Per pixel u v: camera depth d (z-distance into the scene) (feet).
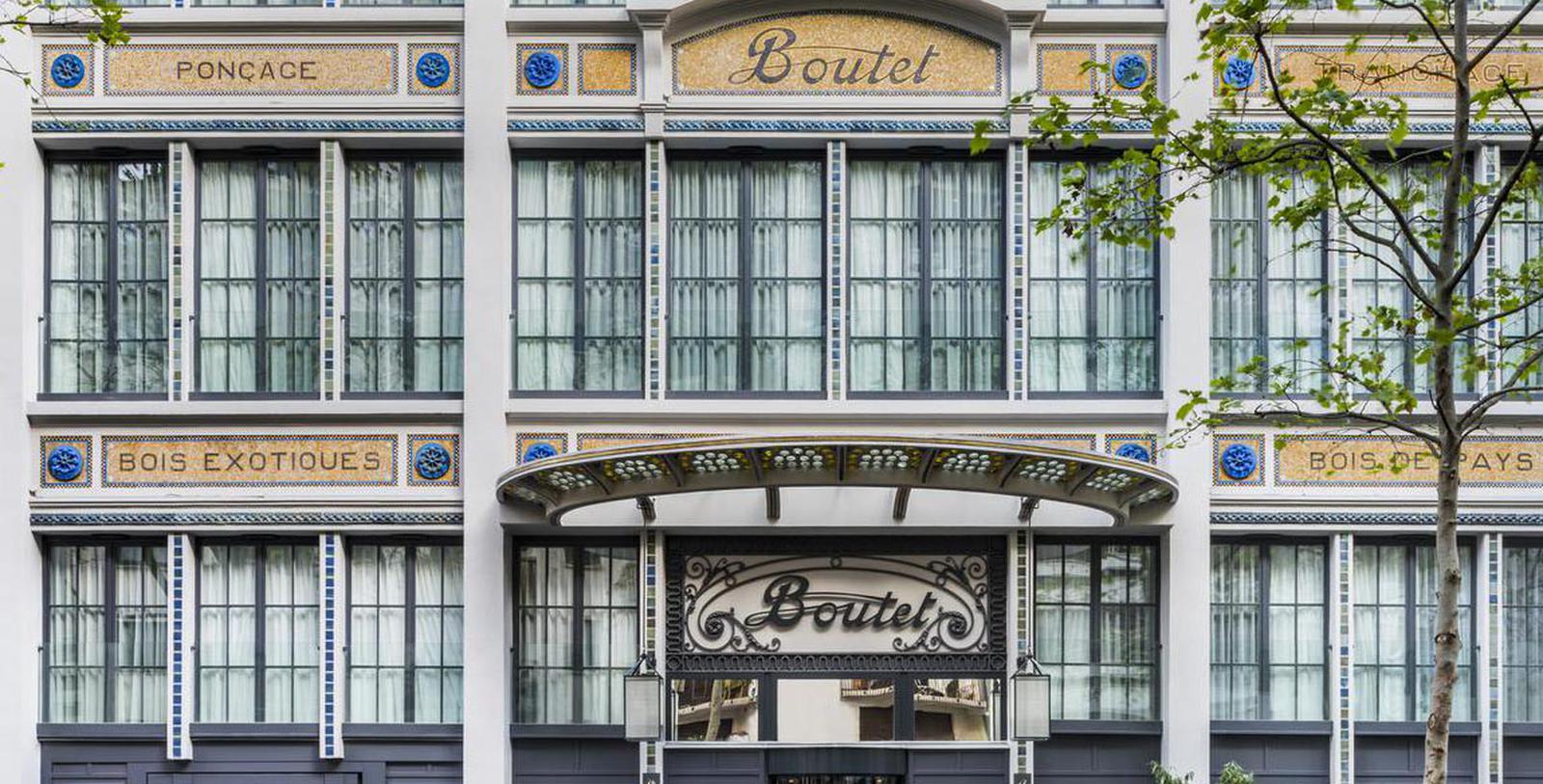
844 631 46.75
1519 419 45.96
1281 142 35.73
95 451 46.52
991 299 47.47
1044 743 46.65
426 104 46.55
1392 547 47.44
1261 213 47.50
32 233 46.65
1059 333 47.32
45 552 47.09
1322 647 47.19
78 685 46.98
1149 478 40.96
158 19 46.29
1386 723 46.47
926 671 46.65
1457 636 31.35
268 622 47.24
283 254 47.47
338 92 46.62
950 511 45.85
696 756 46.47
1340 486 46.44
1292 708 47.11
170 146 46.73
